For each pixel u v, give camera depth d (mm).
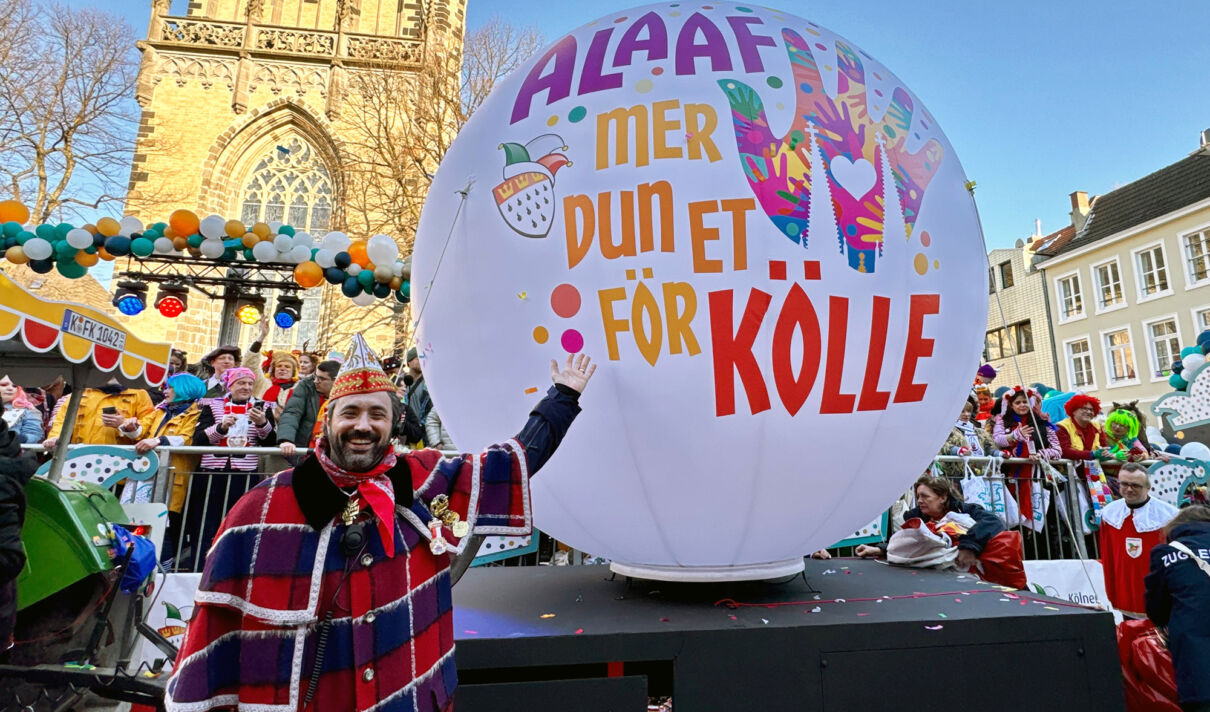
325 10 20203
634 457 1858
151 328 16297
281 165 18750
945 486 3816
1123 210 25391
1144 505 4637
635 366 1782
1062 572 4898
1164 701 2934
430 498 1409
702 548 2078
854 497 2059
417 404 5605
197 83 18562
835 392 1826
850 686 1833
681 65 2012
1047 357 27312
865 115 2062
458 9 20078
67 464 4047
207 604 1200
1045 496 5254
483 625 1907
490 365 1976
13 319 2875
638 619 1958
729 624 1880
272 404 5969
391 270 4594
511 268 1943
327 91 18781
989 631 1918
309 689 1210
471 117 2506
